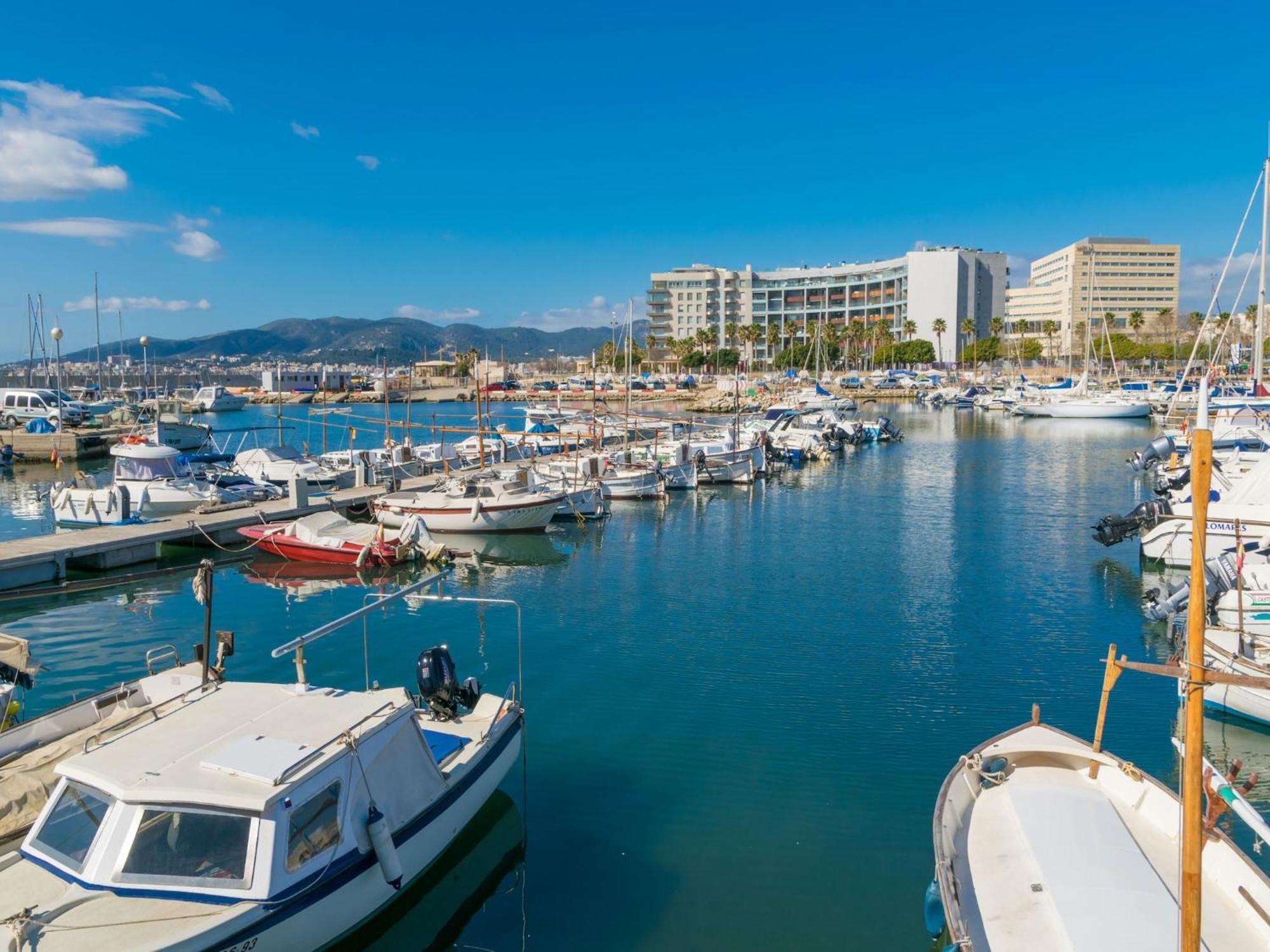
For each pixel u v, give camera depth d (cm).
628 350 6112
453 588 3158
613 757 1797
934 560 3556
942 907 1153
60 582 3200
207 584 1414
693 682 2205
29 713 2014
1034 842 1214
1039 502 4994
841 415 9906
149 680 1527
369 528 3728
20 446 7131
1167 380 13575
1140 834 1270
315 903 1083
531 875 1403
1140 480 5734
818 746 1841
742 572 3384
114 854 1033
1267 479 2959
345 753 1162
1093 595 2995
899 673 2262
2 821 1215
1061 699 2094
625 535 4169
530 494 4194
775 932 1266
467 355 14938
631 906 1327
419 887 1328
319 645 2484
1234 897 1123
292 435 9738
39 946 934
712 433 7400
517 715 1584
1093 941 1028
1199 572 762
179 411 9638
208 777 1083
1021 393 12650
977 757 1398
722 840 1498
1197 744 757
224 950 981
